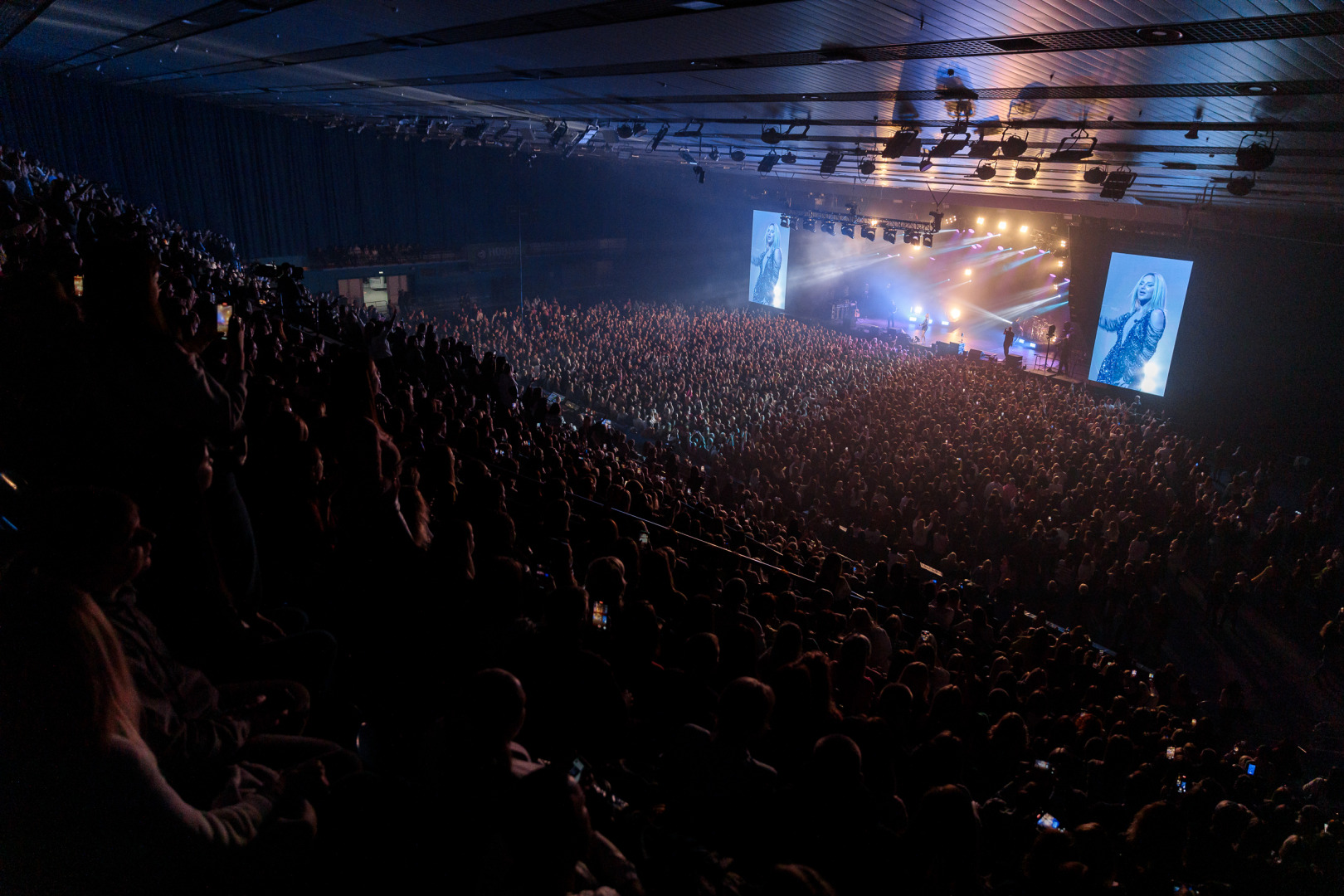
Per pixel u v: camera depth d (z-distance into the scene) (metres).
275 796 2.18
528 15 9.36
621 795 3.04
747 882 2.54
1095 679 10.37
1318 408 24.44
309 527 4.03
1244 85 8.64
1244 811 6.13
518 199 46.03
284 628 3.56
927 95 11.49
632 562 5.58
